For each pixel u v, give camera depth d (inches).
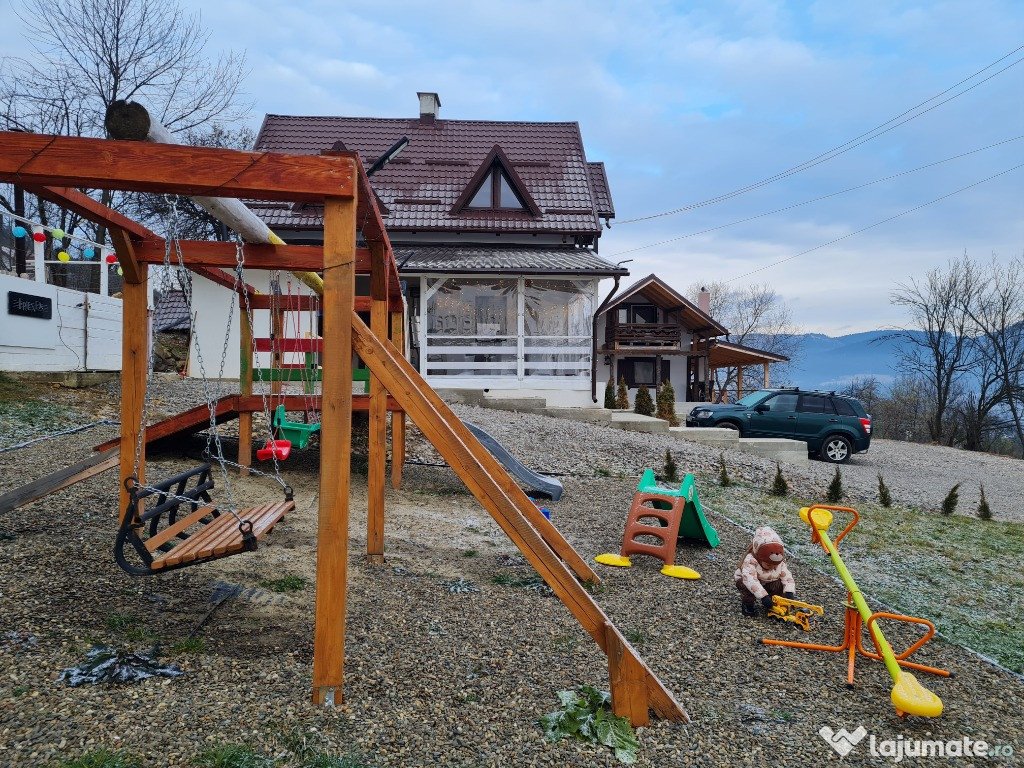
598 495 360.8
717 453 503.8
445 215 786.8
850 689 147.4
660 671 149.9
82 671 123.7
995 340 1384.1
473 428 348.8
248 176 118.3
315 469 351.6
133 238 193.5
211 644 140.9
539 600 187.8
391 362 132.3
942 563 276.4
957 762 120.0
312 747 107.5
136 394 197.3
